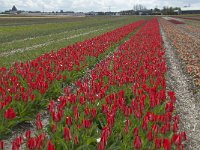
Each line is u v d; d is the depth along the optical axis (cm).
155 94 852
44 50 2436
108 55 2209
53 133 643
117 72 1241
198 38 3847
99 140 597
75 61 1440
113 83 1037
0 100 866
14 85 966
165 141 532
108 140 624
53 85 1102
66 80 1276
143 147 592
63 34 4331
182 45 2927
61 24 7262
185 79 1559
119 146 603
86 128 649
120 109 767
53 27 6012
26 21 8988
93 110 726
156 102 803
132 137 641
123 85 1030
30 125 920
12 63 1828
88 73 1605
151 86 1048
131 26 4853
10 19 10188
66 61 1437
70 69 1324
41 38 3619
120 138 640
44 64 1362
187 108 1113
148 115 691
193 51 2530
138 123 693
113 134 641
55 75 1183
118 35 3161
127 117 718
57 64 1388
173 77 1594
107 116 722
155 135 616
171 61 2055
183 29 5512
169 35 4003
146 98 864
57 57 1614
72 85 1332
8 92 945
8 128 836
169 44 3023
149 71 1192
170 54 2359
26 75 1152
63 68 1309
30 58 2028
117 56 1770
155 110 797
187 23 7825
